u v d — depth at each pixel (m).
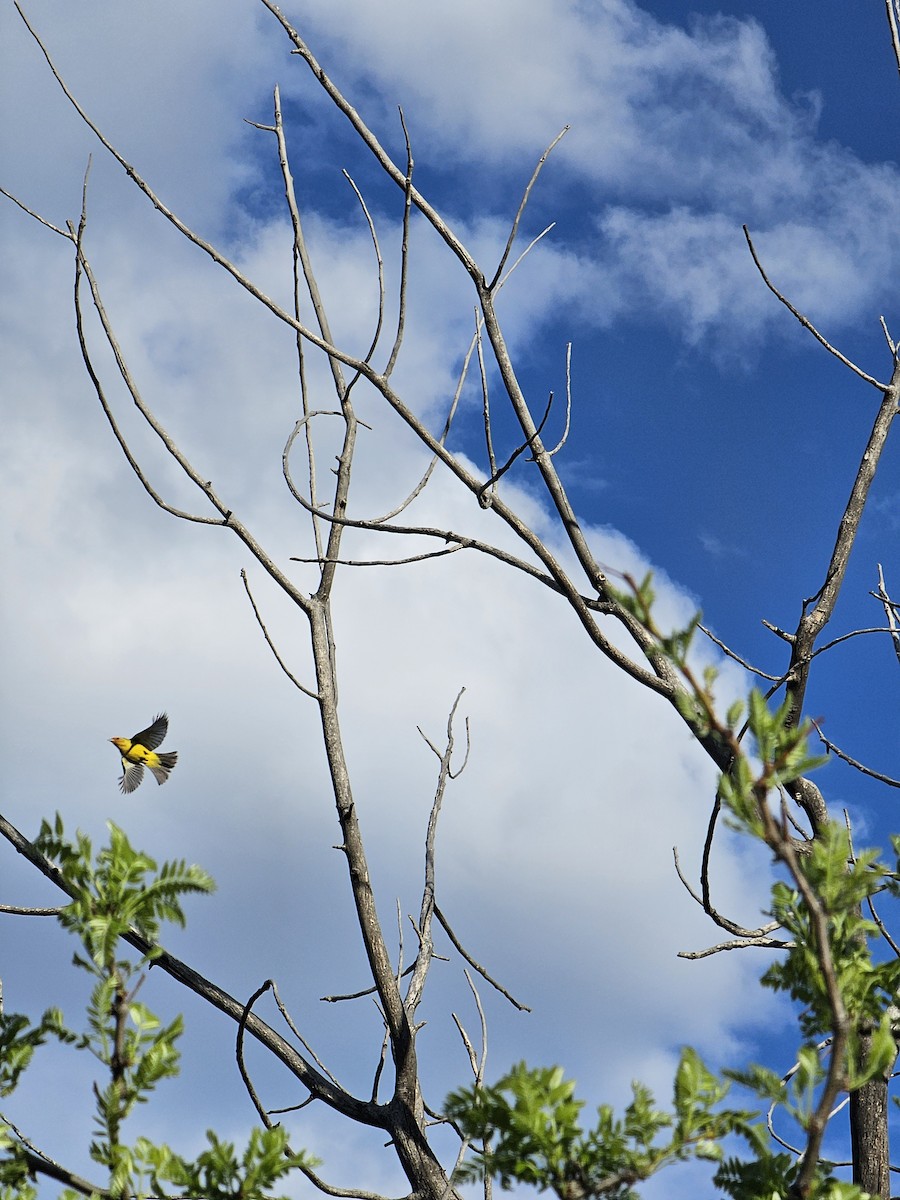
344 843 4.62
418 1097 4.24
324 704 4.88
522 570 4.65
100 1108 2.12
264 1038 4.23
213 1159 2.20
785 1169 2.25
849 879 1.99
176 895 2.18
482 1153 2.13
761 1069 2.06
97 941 2.11
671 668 4.51
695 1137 2.10
